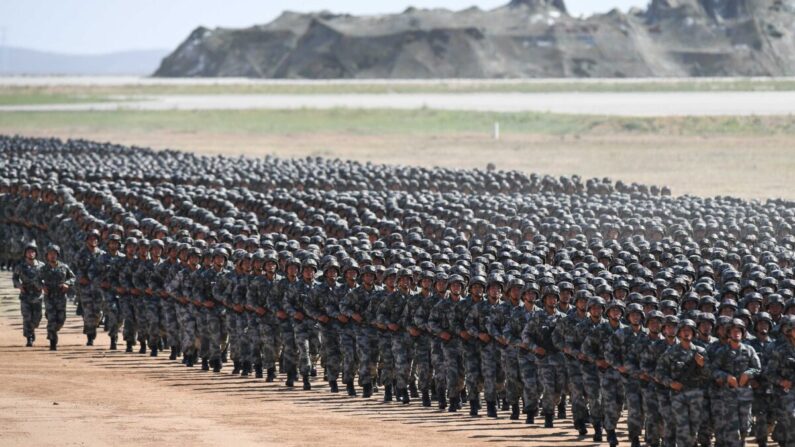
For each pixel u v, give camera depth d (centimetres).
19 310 14738
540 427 8981
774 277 10131
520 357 8994
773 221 13888
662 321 8019
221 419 8550
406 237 13338
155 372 11100
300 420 8681
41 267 12262
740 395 7769
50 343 12306
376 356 10081
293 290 10394
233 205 15962
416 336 9756
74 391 9669
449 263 11088
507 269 10300
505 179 19212
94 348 12456
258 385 10600
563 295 8800
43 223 16388
